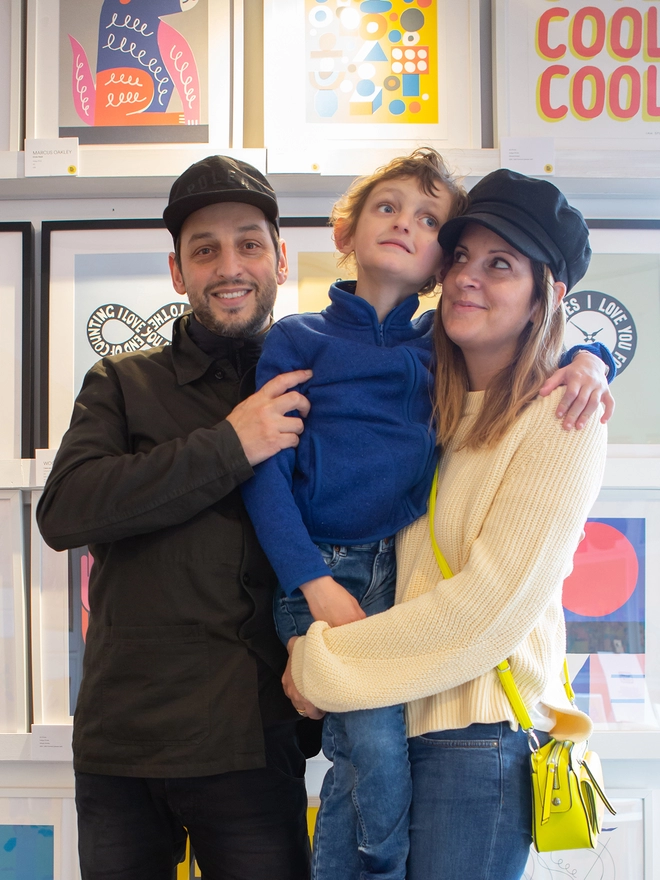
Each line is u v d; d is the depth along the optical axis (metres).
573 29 1.67
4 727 1.67
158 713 1.10
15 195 1.73
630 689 1.70
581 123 1.67
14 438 1.68
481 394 1.12
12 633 1.68
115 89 1.66
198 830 1.17
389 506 1.10
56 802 1.70
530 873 1.69
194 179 1.26
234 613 1.14
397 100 1.66
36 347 1.74
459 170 1.62
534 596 0.96
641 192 1.75
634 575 1.72
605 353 1.16
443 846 0.99
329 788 1.10
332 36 1.66
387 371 1.12
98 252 1.71
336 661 0.99
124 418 1.26
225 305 1.26
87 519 1.11
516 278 1.06
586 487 0.99
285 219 1.71
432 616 0.97
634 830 1.70
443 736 1.02
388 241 1.13
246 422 1.11
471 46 1.67
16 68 1.66
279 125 1.64
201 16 1.66
